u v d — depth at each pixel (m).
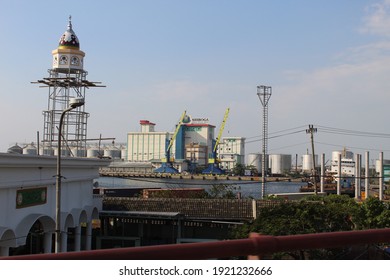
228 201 35.31
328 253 4.84
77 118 38.41
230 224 33.94
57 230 17.41
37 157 22.92
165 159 168.88
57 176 17.47
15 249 27.47
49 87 38.19
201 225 34.47
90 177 31.95
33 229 27.27
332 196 37.84
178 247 3.11
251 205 34.50
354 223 27.48
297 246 3.38
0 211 20.59
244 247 3.24
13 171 21.22
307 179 101.44
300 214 25.45
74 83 37.72
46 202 25.28
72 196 29.17
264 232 25.03
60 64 37.75
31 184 23.11
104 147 178.12
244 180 140.50
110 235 36.25
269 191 106.56
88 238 32.12
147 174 136.38
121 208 35.75
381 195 56.12
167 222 34.62
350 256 4.87
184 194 51.16
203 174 153.38
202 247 3.14
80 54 38.38
